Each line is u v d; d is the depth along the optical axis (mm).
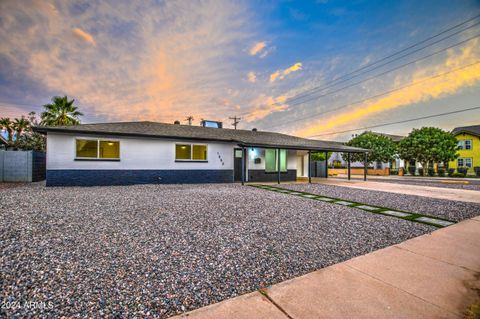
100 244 3428
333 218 5336
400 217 5559
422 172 27359
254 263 2924
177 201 6840
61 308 1905
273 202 7133
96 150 10742
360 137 30156
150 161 11695
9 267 2623
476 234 4281
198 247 3426
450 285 2402
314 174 20953
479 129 30344
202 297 2137
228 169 13688
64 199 6715
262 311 1916
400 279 2527
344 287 2340
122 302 2020
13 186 9938
